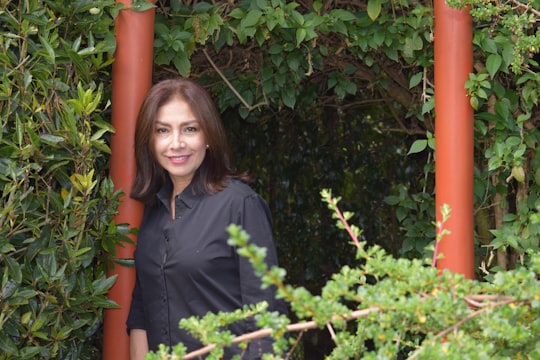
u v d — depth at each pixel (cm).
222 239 191
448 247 229
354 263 447
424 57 258
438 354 130
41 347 196
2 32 199
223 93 316
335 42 290
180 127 198
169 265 193
